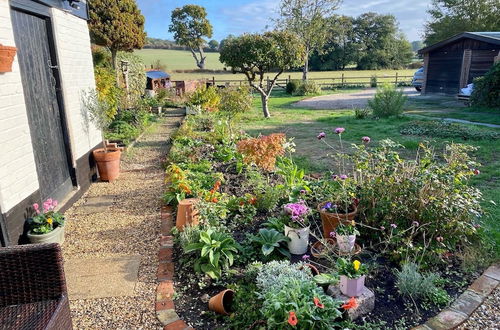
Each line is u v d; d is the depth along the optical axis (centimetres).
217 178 480
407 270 259
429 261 290
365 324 221
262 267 261
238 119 1063
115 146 607
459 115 1102
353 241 292
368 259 300
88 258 321
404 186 322
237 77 3048
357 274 234
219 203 388
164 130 1012
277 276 245
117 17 1177
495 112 1137
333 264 277
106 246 343
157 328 231
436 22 2920
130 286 277
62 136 457
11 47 306
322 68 4150
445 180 315
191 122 964
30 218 339
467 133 773
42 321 172
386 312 237
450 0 2812
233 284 263
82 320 239
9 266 184
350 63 4219
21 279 186
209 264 282
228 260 290
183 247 311
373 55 4188
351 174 502
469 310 237
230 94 1217
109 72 926
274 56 1097
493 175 511
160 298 258
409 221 319
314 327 205
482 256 295
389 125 962
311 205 396
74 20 507
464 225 296
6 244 303
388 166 342
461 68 1642
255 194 426
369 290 245
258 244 318
